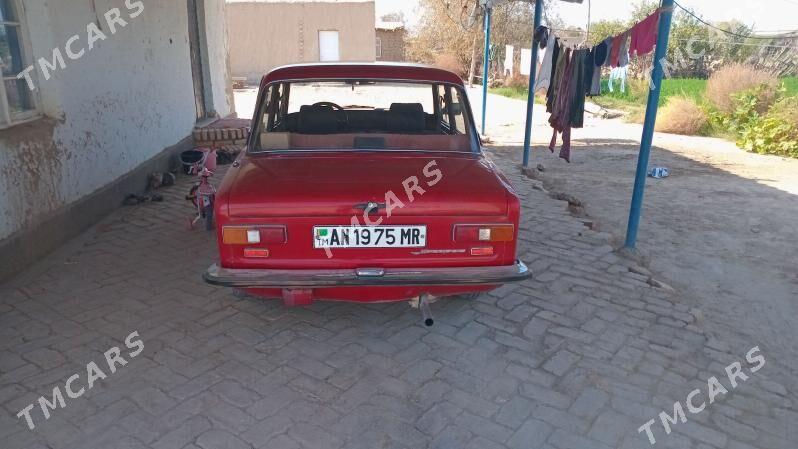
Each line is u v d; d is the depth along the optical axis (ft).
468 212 10.34
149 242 17.28
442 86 13.60
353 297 10.89
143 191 22.79
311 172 11.30
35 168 15.56
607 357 11.62
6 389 10.10
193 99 30.68
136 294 13.84
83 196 18.29
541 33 23.57
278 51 86.74
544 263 16.38
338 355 11.44
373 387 10.44
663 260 18.10
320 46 87.61
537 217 20.71
